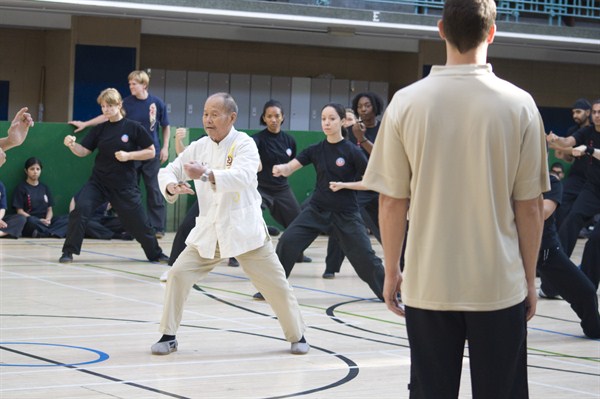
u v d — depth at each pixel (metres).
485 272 3.57
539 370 6.72
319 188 9.31
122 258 12.46
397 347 7.23
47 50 20.66
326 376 6.16
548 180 3.69
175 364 6.38
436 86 3.61
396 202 3.72
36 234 14.53
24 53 20.73
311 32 21.42
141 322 7.90
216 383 5.86
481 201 3.56
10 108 20.72
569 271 8.00
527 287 3.76
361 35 21.19
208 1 18.45
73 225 11.70
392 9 21.12
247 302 9.22
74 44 19.56
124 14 18.83
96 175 11.75
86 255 12.66
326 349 7.07
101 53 19.75
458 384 3.71
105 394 5.46
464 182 3.58
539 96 24.27
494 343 3.59
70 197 15.27
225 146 6.63
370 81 23.36
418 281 3.64
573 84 24.58
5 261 11.70
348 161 9.25
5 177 14.74
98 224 14.68
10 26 19.77
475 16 3.57
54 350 6.70
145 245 12.00
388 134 3.69
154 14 18.75
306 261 13.01
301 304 9.31
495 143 3.55
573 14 21.11
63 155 15.16
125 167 11.70
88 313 8.26
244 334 7.55
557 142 11.23
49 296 9.14
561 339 8.08
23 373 5.95
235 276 11.14
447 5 3.62
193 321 8.08
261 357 6.70
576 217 10.80
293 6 19.12
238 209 6.59
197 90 21.81
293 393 5.66
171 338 6.76
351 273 11.95
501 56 22.77
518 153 3.60
